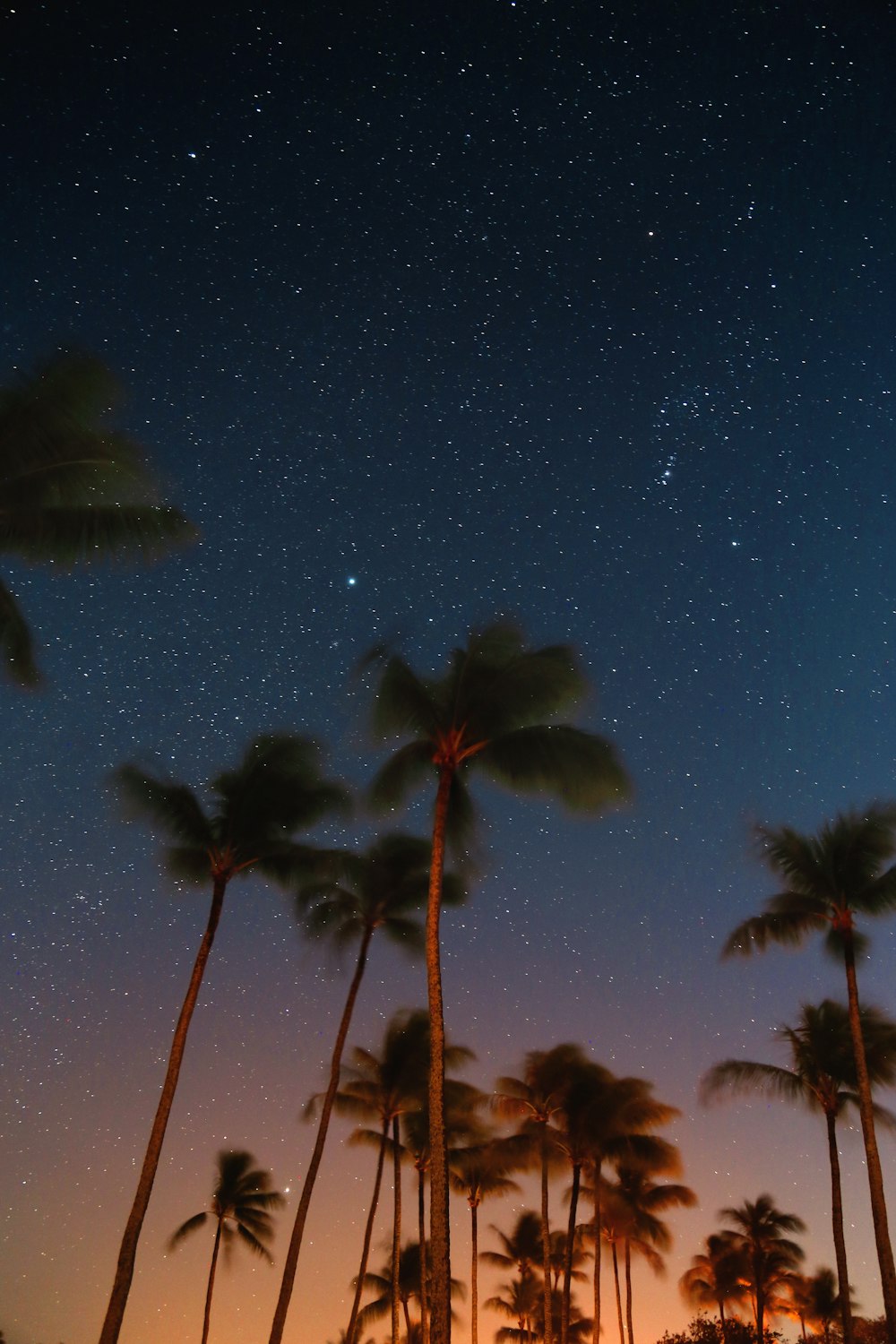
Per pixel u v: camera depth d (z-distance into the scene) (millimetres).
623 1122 37750
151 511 20328
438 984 19219
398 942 32938
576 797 21031
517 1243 57406
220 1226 46938
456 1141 44312
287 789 26797
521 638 21797
